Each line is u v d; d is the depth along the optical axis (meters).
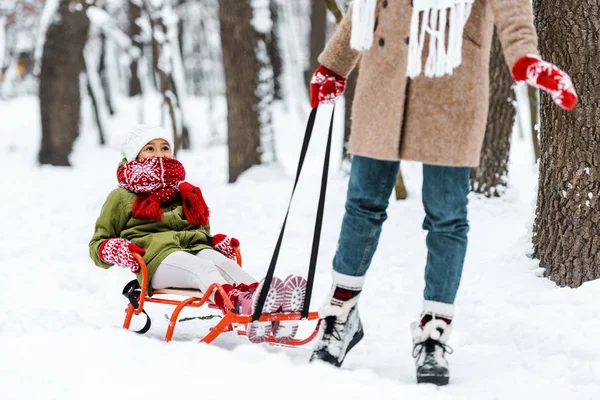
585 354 3.73
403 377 3.61
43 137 17.16
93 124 23.36
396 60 3.39
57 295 5.73
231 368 3.30
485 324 4.27
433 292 3.45
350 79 10.49
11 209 10.14
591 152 4.64
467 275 5.23
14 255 7.27
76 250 7.45
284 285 3.68
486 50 3.38
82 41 17.45
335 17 8.45
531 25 3.11
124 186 4.72
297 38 29.77
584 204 4.67
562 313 4.24
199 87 34.62
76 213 9.77
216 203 9.46
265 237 7.70
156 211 4.58
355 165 3.57
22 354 3.52
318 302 5.30
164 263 4.34
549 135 4.86
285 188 9.93
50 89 17.05
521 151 17.50
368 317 4.86
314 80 3.68
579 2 4.52
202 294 4.19
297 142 21.09
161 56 15.54
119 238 4.57
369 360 3.95
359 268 3.57
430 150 3.32
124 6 25.00
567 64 4.62
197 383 3.13
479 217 7.64
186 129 20.19
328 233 7.71
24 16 24.89
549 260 4.89
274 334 3.85
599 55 4.54
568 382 3.45
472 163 3.36
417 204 8.20
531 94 11.29
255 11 12.27
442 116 3.31
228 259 4.49
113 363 3.37
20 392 3.04
